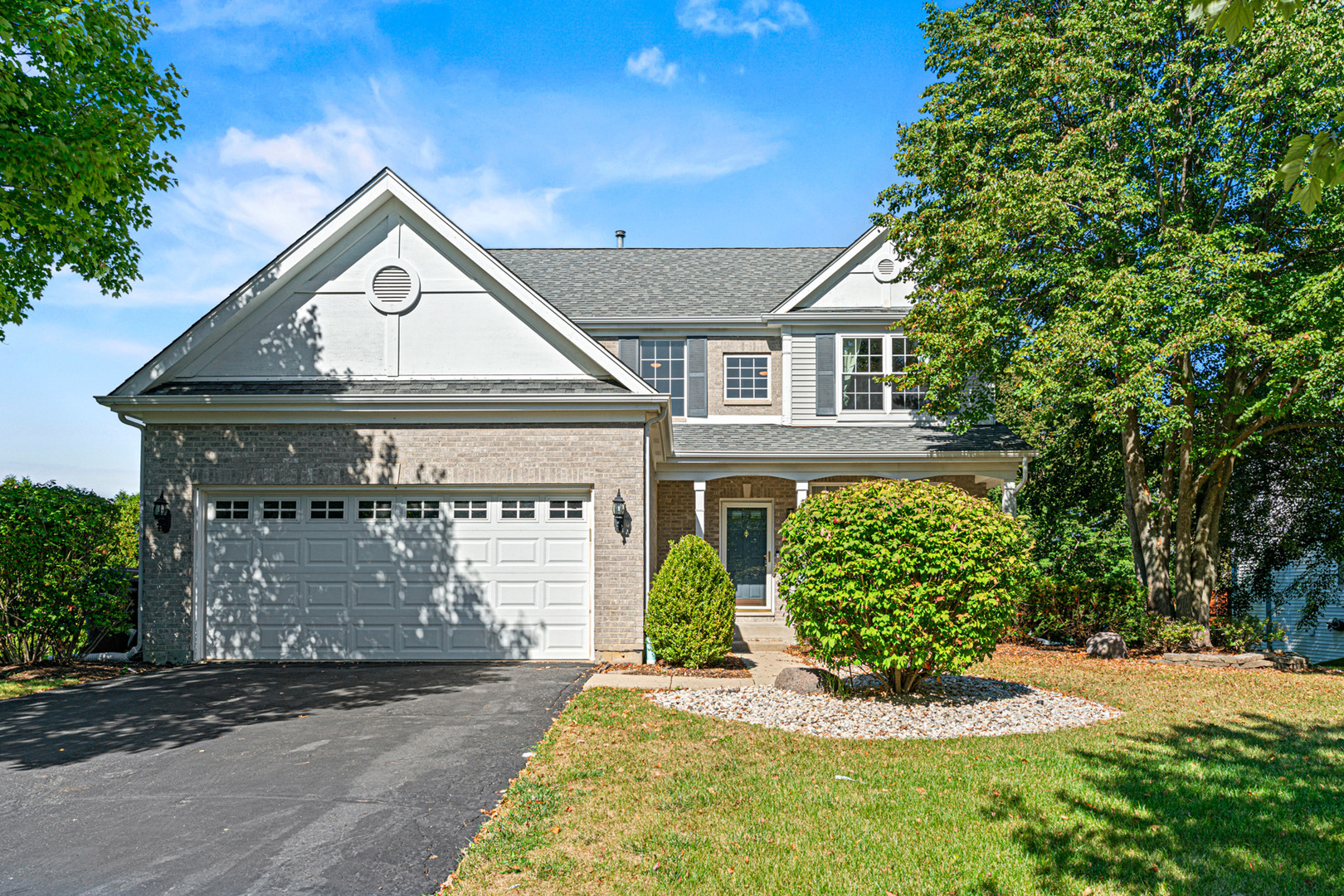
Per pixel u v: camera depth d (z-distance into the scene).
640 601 12.09
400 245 13.05
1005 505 17.17
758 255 22.47
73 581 11.81
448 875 4.71
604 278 21.33
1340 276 12.07
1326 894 4.57
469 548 12.34
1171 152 14.00
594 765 6.73
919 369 16.62
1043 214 13.79
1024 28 15.19
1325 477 17.84
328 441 12.29
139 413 12.20
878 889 4.48
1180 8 13.62
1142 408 13.30
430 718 8.45
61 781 6.47
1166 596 16.61
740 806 5.73
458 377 12.88
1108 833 5.34
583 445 12.30
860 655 9.25
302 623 12.21
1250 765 6.96
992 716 8.72
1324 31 12.34
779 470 17.22
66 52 12.62
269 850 5.09
